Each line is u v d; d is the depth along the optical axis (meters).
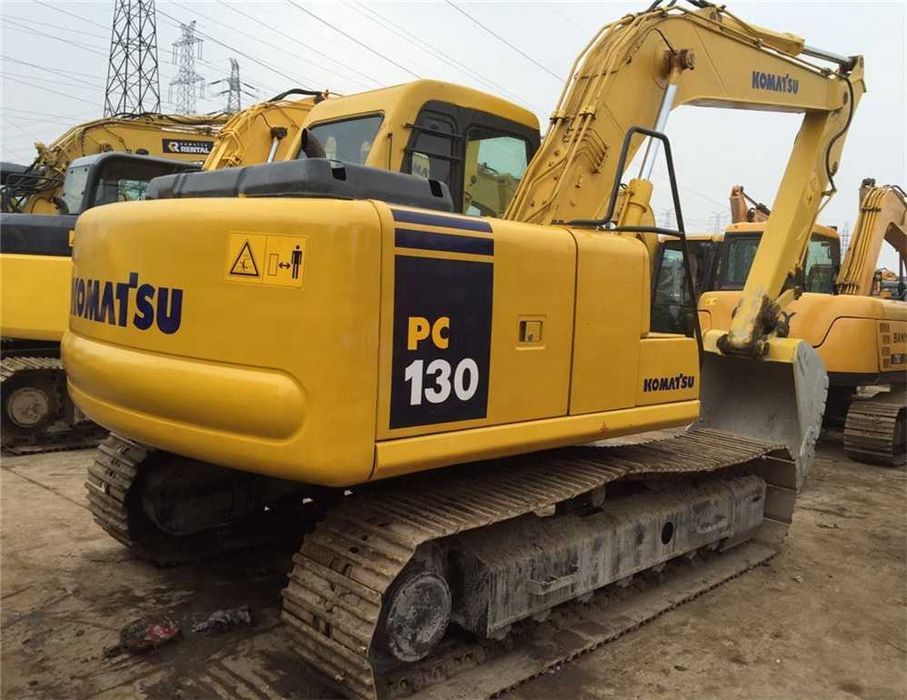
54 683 3.17
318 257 2.58
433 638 3.01
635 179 4.30
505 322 3.09
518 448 3.21
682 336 4.24
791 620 4.19
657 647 3.80
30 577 4.20
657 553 4.25
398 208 2.75
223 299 2.77
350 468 2.60
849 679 3.58
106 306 3.24
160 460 4.17
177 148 10.86
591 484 3.58
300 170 2.79
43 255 6.84
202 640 3.56
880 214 8.87
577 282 3.43
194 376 2.80
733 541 5.03
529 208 4.12
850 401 8.96
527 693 3.30
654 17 4.64
